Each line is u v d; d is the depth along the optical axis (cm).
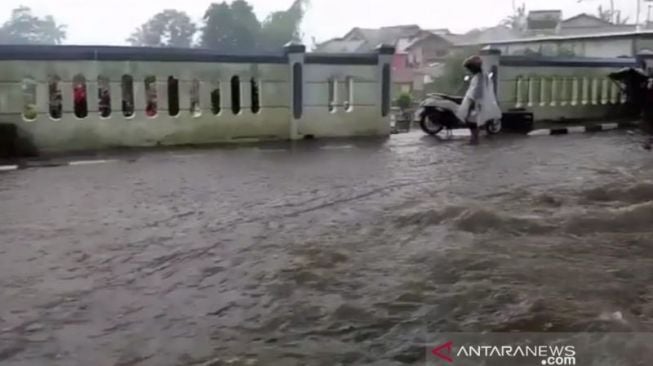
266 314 329
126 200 596
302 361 279
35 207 566
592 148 996
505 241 456
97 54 951
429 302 342
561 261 409
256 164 825
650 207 545
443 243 451
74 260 416
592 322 314
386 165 820
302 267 400
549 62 1388
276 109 1102
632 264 404
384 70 1173
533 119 1360
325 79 1132
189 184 680
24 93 914
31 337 303
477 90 1175
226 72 1052
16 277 383
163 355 286
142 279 381
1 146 884
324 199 601
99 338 302
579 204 577
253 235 475
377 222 511
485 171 770
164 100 1011
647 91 1452
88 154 912
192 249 440
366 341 298
